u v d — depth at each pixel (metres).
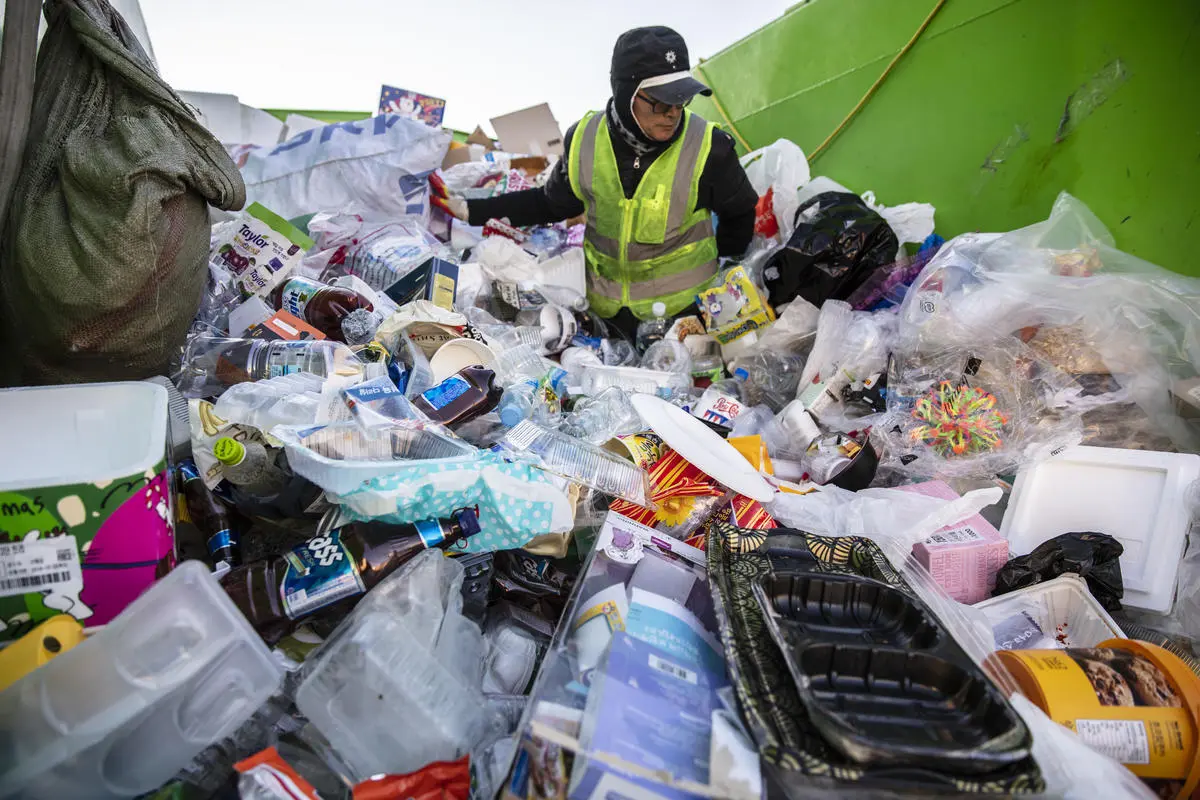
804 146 3.29
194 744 0.90
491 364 1.67
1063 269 1.87
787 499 1.50
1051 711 0.98
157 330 1.36
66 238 1.25
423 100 3.32
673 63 2.12
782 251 2.21
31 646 0.86
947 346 1.87
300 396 1.37
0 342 1.37
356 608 1.09
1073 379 1.76
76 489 0.95
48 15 1.39
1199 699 0.99
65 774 0.81
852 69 2.96
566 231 3.07
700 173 2.32
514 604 1.41
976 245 2.01
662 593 1.24
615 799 0.83
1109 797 0.86
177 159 1.31
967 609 1.24
